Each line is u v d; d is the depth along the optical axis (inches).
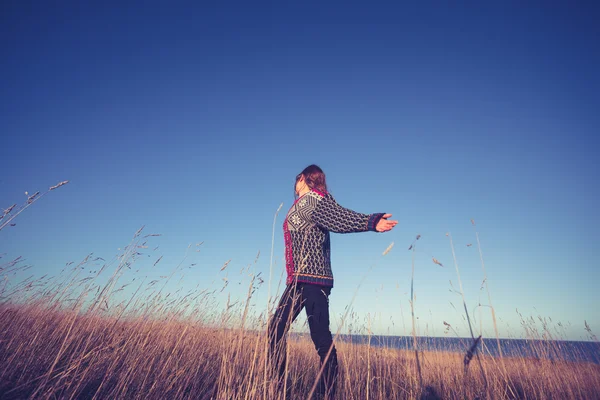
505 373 90.1
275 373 80.2
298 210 96.2
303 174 106.7
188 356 110.4
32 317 111.9
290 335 84.0
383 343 114.8
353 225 85.5
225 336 89.7
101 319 111.4
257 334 80.2
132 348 102.3
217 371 110.6
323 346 86.7
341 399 91.5
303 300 91.4
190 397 89.0
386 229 83.0
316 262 93.0
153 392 86.1
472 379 90.2
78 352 98.5
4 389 72.2
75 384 82.0
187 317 126.2
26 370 83.8
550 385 130.0
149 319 119.0
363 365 108.7
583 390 128.2
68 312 111.9
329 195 93.9
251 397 71.3
